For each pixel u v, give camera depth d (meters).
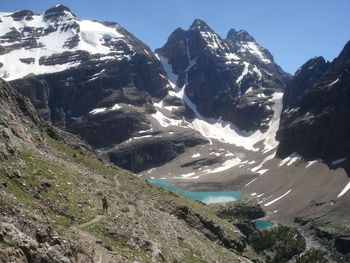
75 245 36.84
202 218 100.31
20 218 33.53
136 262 43.75
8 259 26.94
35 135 85.94
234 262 78.38
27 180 50.66
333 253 157.00
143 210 74.69
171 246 61.91
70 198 55.06
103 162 130.88
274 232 161.12
